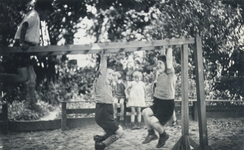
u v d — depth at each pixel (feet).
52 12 28.04
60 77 30.25
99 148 14.93
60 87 30.12
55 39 29.99
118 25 30.68
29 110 23.71
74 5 28.17
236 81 30.27
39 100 28.09
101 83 14.97
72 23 29.43
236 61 30.32
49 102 28.99
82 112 24.43
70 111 23.99
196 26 29.04
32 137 20.42
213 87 30.73
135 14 29.78
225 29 29.71
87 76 31.63
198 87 15.29
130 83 24.34
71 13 28.58
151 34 30.42
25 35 16.89
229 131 21.20
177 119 26.61
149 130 15.46
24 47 14.99
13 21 25.31
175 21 29.09
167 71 15.23
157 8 29.19
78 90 31.35
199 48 15.38
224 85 30.50
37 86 28.04
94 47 15.01
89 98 31.63
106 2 27.99
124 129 23.16
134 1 28.02
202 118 15.11
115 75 24.77
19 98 24.95
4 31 25.16
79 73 31.37
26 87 24.86
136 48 15.89
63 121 23.24
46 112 25.70
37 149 17.04
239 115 28.35
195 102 26.89
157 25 29.84
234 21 29.86
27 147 17.51
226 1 29.60
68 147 17.47
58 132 22.21
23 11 25.53
